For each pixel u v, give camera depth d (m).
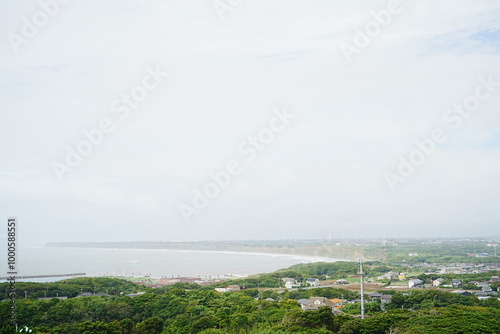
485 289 162.12
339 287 178.50
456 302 119.75
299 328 76.12
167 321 98.88
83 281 156.12
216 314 97.06
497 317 86.44
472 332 72.81
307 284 195.75
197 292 131.25
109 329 85.25
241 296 129.88
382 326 77.94
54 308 99.69
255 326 80.06
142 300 114.81
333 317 81.75
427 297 126.06
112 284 160.50
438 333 71.69
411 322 79.12
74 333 84.38
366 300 138.12
